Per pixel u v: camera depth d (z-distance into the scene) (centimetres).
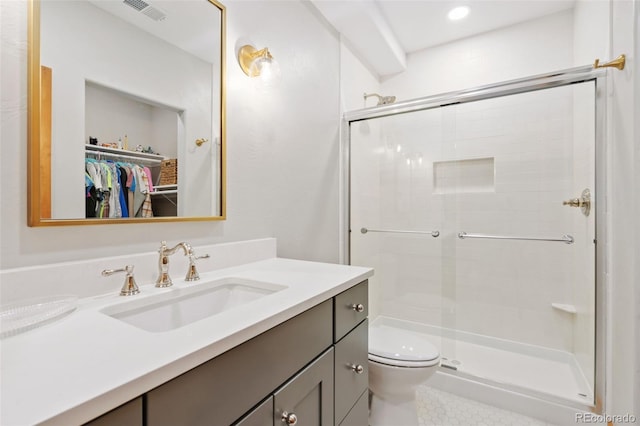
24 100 71
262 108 145
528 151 209
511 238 216
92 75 84
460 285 232
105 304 74
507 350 216
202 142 114
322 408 86
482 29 241
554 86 171
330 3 185
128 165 92
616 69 125
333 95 208
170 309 87
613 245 130
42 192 73
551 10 219
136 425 42
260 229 144
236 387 59
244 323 62
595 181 154
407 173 237
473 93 193
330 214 202
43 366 45
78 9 81
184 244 93
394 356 138
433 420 156
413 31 243
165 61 102
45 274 72
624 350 113
